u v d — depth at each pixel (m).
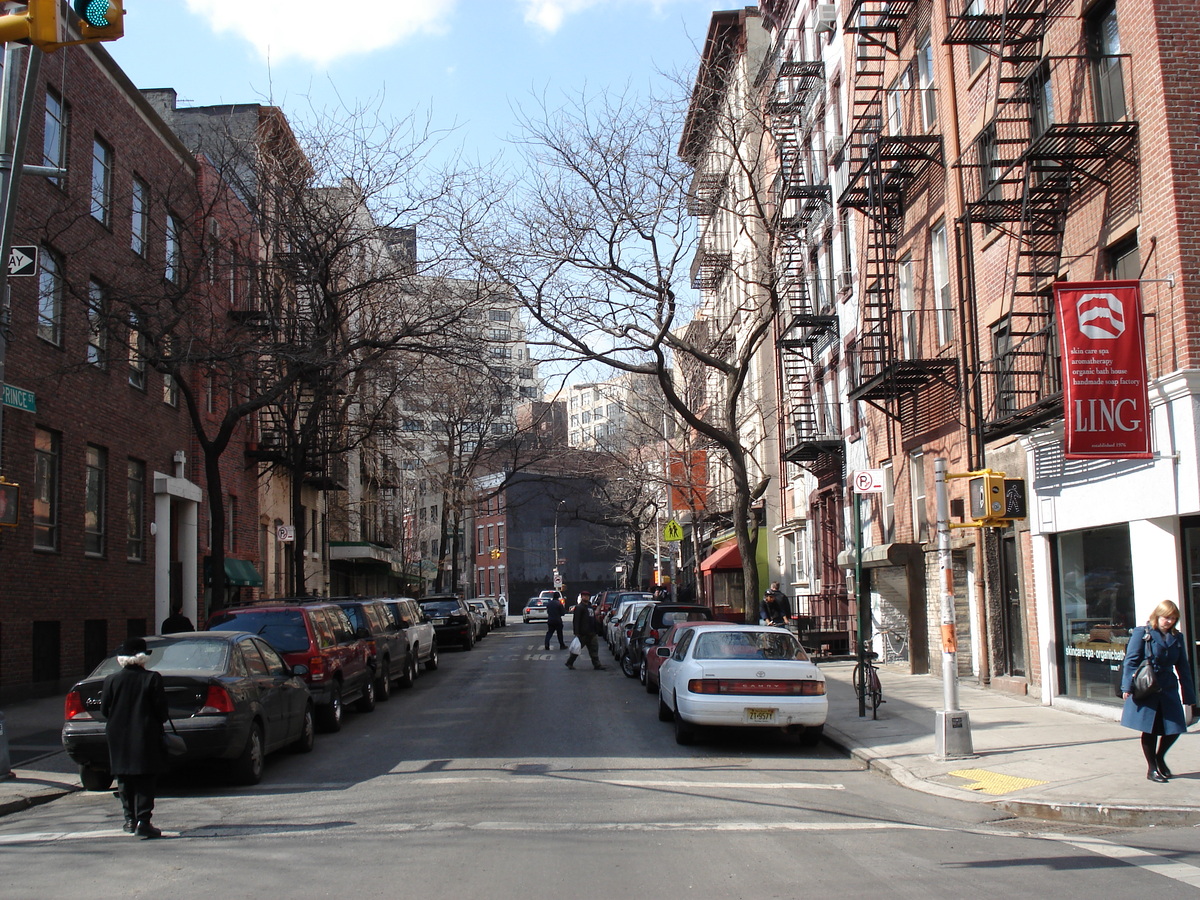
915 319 20.95
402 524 57.56
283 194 22.36
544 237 21.12
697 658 13.51
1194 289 12.20
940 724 11.55
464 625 34.03
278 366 21.41
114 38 9.03
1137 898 6.37
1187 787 9.53
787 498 35.06
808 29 30.00
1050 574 15.48
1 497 11.59
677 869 7.11
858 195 22.19
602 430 79.88
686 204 21.86
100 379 21.58
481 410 41.53
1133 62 13.12
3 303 11.80
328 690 14.87
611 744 13.52
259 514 32.97
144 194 23.88
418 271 21.88
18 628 17.92
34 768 12.26
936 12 19.33
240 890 6.67
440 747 13.42
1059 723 13.54
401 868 7.15
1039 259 15.41
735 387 22.94
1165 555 12.57
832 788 10.57
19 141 11.66
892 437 22.44
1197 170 12.38
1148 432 12.54
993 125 16.81
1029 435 15.62
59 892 6.74
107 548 21.84
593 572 87.69
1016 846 7.89
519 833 8.28
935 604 20.28
